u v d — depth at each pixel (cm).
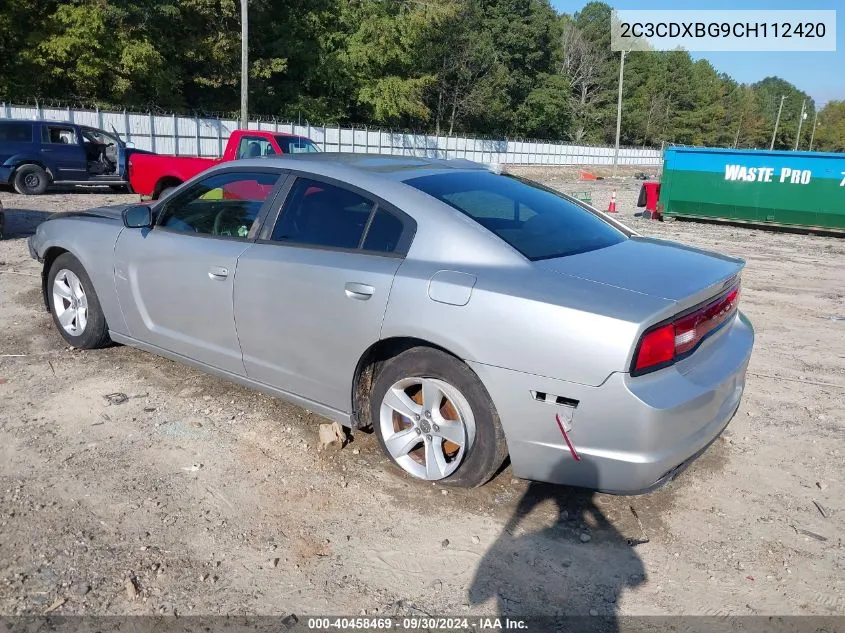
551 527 326
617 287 304
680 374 304
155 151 3061
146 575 282
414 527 322
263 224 400
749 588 289
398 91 4338
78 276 510
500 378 307
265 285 384
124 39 3081
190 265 423
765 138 12388
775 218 1537
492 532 320
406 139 4488
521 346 300
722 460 399
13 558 288
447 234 336
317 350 370
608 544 316
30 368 490
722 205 1600
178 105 3531
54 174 1706
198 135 3222
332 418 382
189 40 3494
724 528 331
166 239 443
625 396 283
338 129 3988
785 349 628
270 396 448
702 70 10819
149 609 264
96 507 326
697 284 314
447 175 393
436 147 4722
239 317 401
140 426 409
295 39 4084
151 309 456
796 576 298
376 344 347
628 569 299
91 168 1766
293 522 322
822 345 645
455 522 327
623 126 8681
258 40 4006
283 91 4156
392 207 355
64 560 288
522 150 5575
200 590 275
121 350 533
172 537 307
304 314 369
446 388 330
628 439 288
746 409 477
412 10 4481
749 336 376
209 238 423
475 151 5075
